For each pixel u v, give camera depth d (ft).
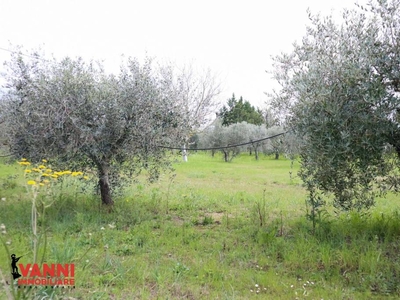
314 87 17.38
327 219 23.36
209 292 13.42
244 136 106.93
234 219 25.09
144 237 19.58
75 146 23.13
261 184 47.09
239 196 35.22
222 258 17.21
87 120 23.27
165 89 26.40
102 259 16.17
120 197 30.27
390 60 16.52
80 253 16.51
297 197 35.55
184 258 17.06
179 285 13.82
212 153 125.39
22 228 20.39
